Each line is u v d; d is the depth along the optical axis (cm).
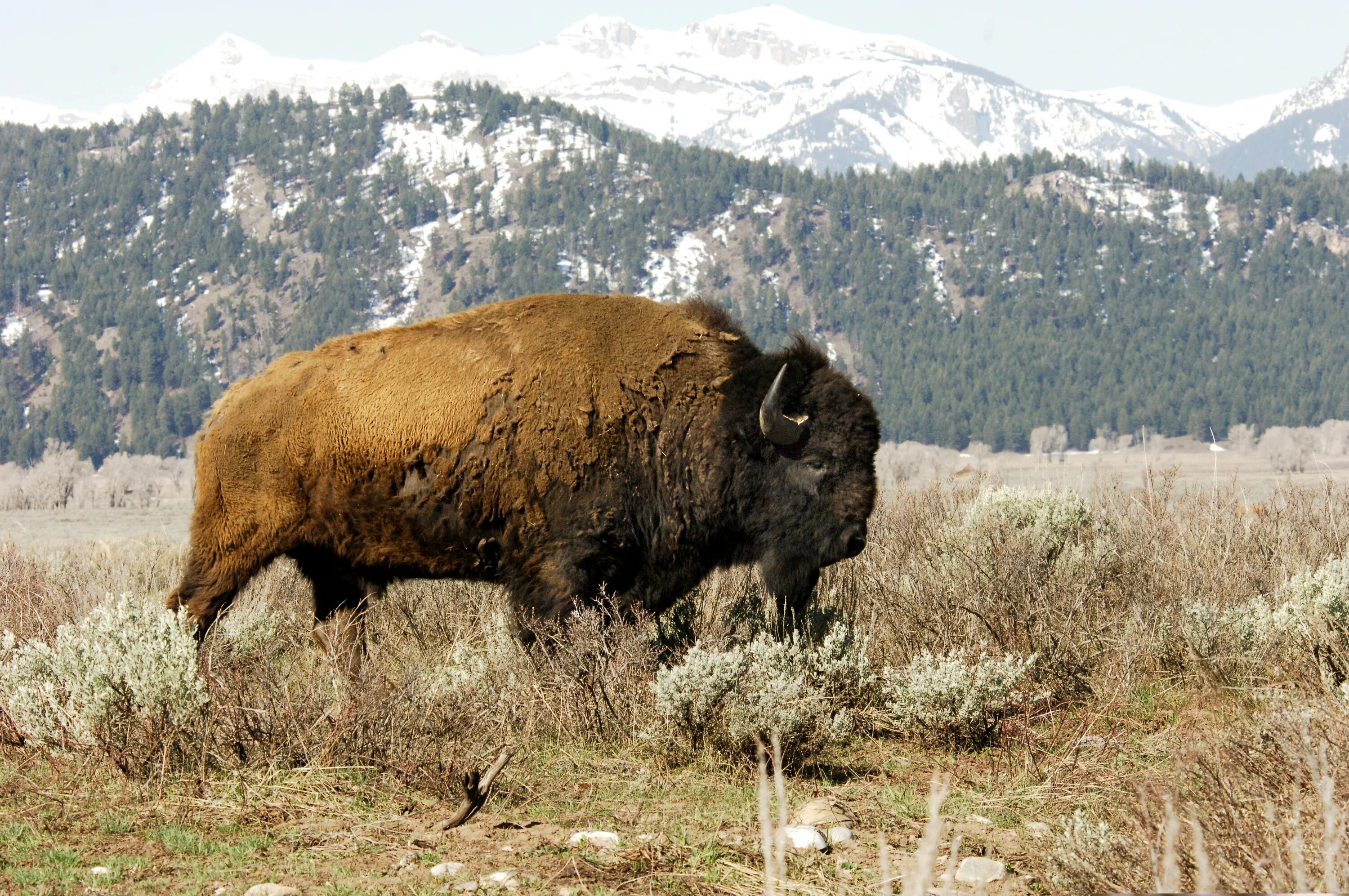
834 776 2095
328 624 2638
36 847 1642
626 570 2595
